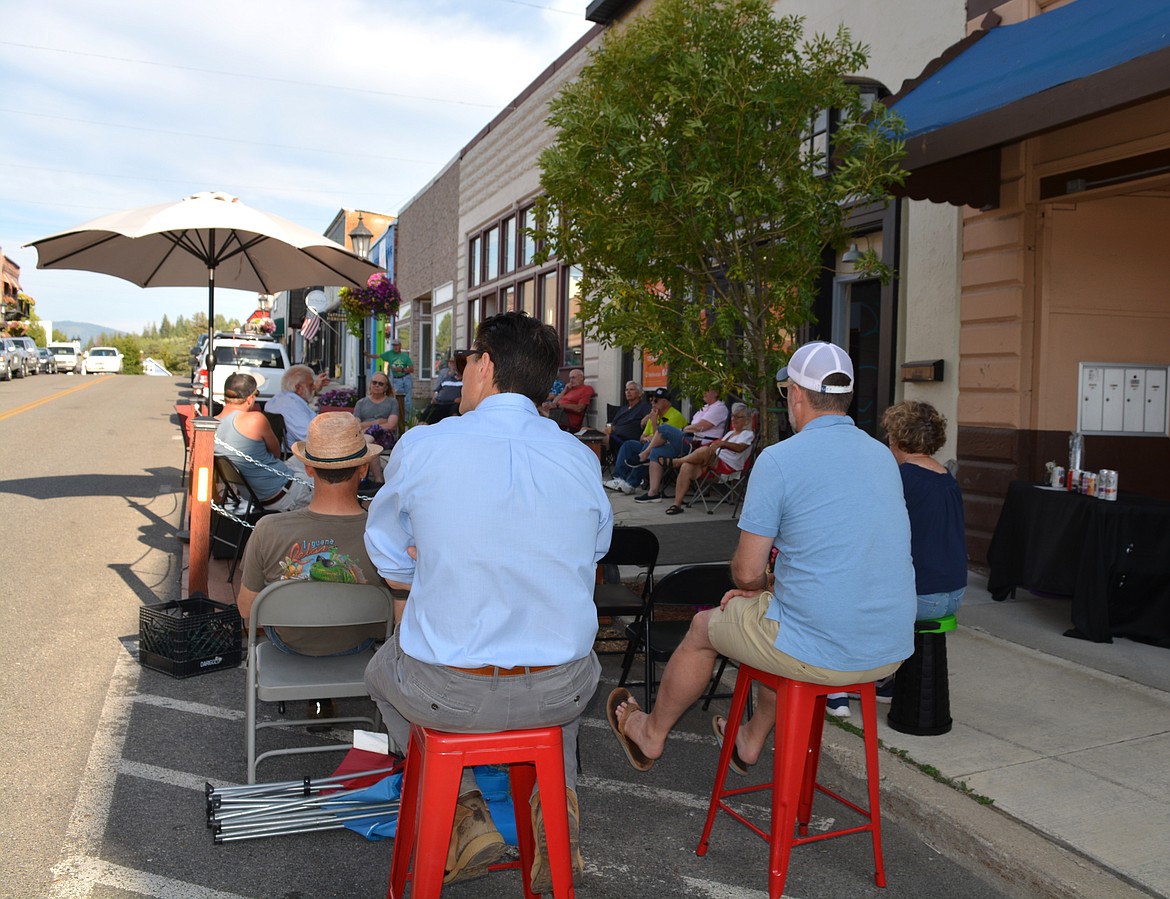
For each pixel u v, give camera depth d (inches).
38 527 339.9
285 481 276.5
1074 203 272.7
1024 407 275.4
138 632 221.3
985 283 284.2
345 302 680.4
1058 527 232.7
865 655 118.5
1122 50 189.5
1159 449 287.1
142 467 509.4
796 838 134.8
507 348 100.7
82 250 303.9
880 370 331.0
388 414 418.6
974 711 181.0
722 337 217.5
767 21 208.8
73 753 159.6
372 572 151.8
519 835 111.2
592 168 210.5
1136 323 281.9
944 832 140.7
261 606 136.1
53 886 119.8
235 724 175.9
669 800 155.0
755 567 124.0
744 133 201.6
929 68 272.5
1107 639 222.2
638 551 182.1
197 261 334.0
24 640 217.3
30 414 809.5
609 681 210.5
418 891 94.3
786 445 124.3
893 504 122.6
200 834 135.2
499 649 92.8
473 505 92.7
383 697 107.1
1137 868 125.2
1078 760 158.7
